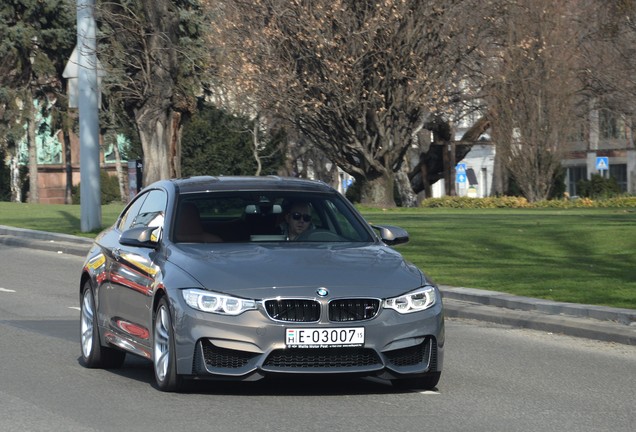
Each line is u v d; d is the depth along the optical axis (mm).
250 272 17094
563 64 94250
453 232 47625
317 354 16703
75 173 153000
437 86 79688
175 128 60312
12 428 15234
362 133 83062
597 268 36156
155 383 18938
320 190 20406
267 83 78688
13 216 65062
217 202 19672
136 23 57688
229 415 16062
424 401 17500
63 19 97812
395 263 17953
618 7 87375
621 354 23312
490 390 18734
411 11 77125
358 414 16281
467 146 103812
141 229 18812
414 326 17109
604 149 141625
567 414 16734
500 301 29375
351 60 76750
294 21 77125
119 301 19672
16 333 25562
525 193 97938
